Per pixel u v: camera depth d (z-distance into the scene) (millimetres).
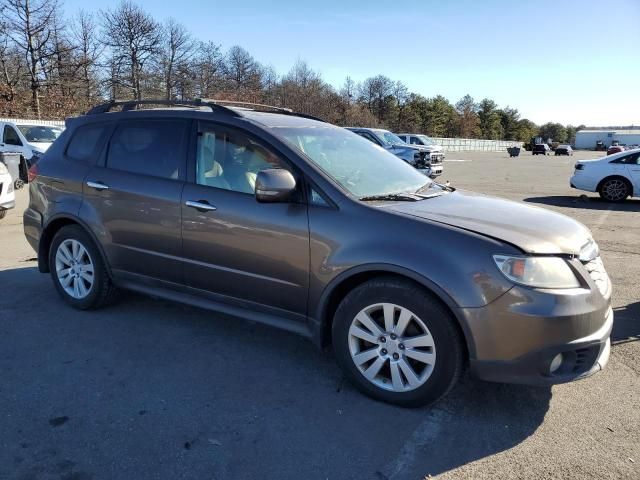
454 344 2889
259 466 2559
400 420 2979
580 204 12508
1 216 8445
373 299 3078
